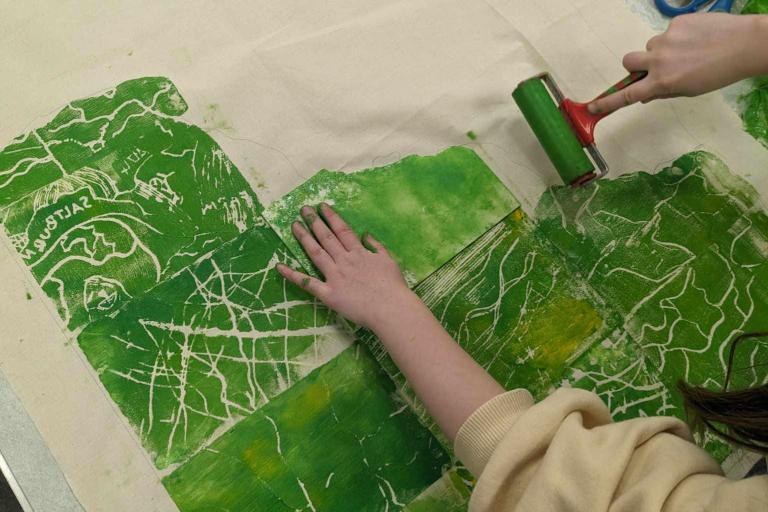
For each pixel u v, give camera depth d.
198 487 0.65
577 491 0.46
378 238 0.74
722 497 0.44
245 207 0.74
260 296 0.71
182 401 0.67
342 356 0.71
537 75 0.75
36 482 0.63
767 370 0.72
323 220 0.73
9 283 0.69
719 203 0.77
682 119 0.79
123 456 0.65
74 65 0.76
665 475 0.46
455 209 0.76
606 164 0.75
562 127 0.72
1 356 0.66
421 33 0.80
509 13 0.82
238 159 0.75
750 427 0.52
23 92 0.74
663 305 0.74
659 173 0.77
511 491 0.51
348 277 0.69
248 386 0.69
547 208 0.77
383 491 0.68
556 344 0.73
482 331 0.73
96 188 0.72
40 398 0.66
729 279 0.75
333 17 0.80
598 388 0.72
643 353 0.73
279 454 0.67
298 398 0.69
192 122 0.75
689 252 0.75
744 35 0.69
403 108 0.78
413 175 0.76
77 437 0.65
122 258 0.71
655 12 0.83
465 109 0.79
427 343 0.65
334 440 0.68
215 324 0.70
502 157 0.78
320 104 0.77
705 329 0.73
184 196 0.73
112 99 0.75
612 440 0.50
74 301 0.69
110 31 0.77
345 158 0.76
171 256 0.71
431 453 0.69
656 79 0.72
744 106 0.79
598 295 0.74
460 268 0.74
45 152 0.73
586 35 0.81
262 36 0.79
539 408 0.53
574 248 0.75
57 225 0.71
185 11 0.78
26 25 0.76
